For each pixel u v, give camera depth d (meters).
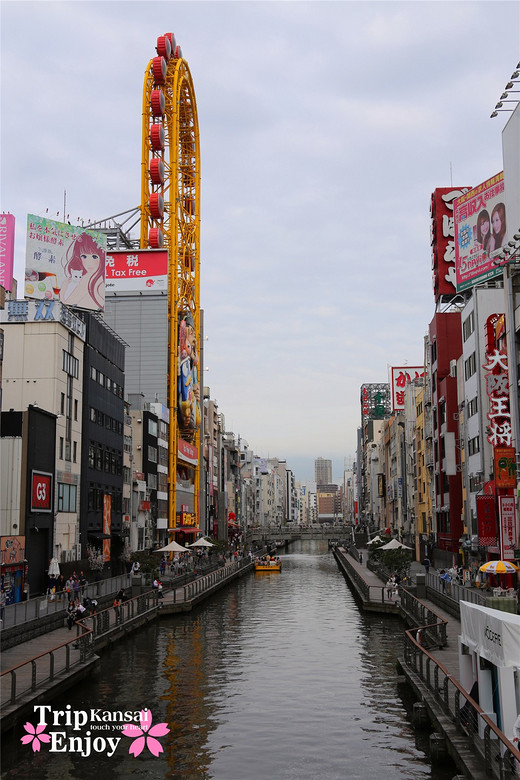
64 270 69.31
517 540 50.50
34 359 59.09
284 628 51.00
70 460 62.81
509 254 49.28
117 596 54.44
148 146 117.50
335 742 24.47
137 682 33.34
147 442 93.75
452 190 87.62
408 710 28.34
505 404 50.34
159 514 100.69
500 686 18.34
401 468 124.19
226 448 174.12
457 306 87.62
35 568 54.09
